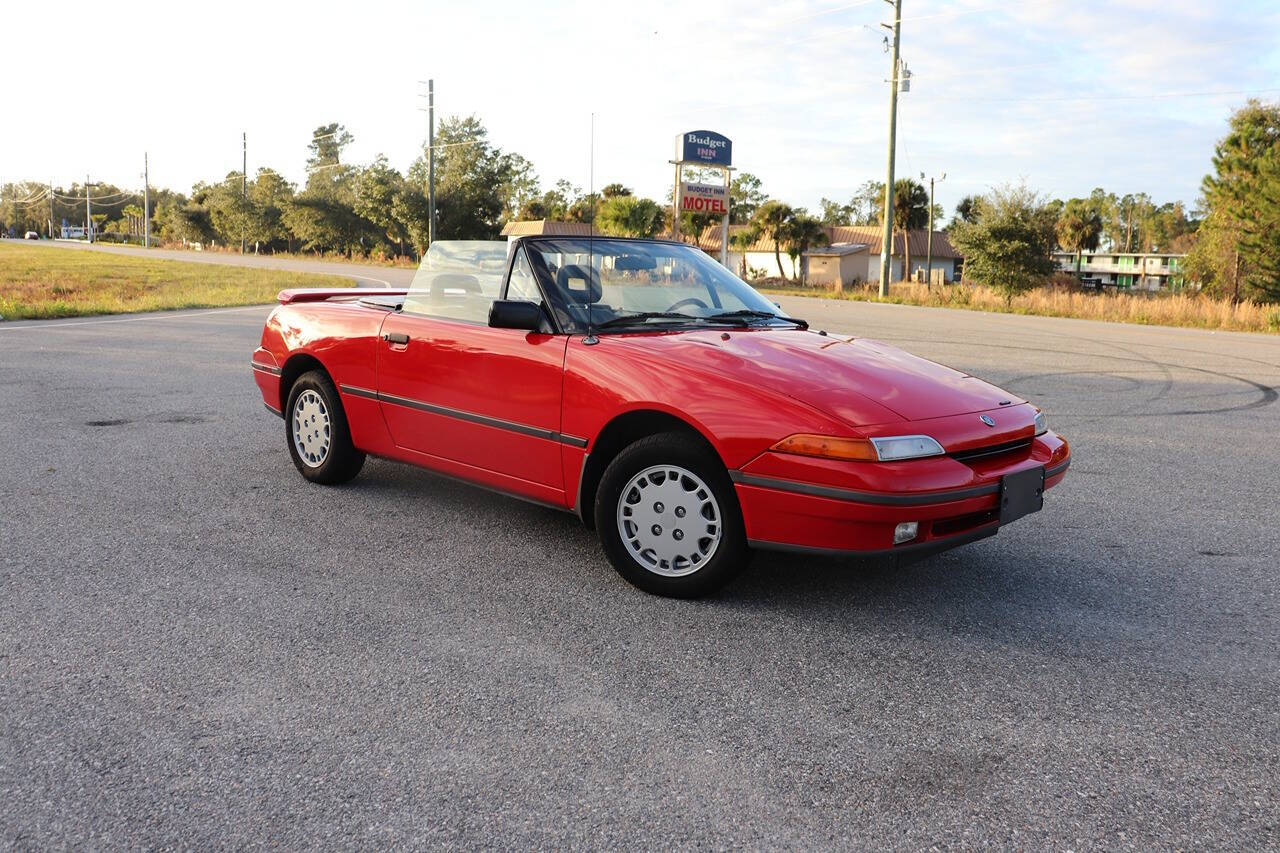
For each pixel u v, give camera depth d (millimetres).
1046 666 3281
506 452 4340
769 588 4020
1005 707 2971
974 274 32688
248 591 3865
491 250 4574
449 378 4543
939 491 3391
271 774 2514
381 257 66312
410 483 5645
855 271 64562
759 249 67500
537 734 2752
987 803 2432
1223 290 37281
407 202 67438
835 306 28734
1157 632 3600
